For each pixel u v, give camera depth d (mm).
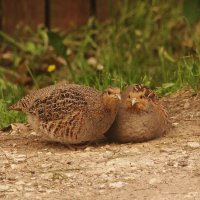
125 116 13930
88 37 21750
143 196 11664
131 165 12898
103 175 12570
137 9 22266
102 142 14391
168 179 12328
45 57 21609
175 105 16297
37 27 22859
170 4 22297
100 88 17188
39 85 20062
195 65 17328
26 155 13719
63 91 13852
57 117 13688
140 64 20188
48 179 12570
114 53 20562
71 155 13539
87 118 13594
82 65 19562
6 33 22938
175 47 21281
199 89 16828
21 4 22859
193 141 14016
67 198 11766
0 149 14219
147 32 21641
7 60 22094
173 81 18047
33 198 11797
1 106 16594
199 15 17797
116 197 11695
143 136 14008
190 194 11641
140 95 13789
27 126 15742
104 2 22906
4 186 12305
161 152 13461
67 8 22875
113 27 21781
